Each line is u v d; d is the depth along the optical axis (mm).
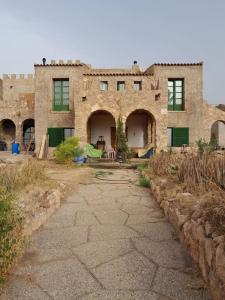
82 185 9617
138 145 24344
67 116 22734
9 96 38656
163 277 3393
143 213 6164
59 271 3557
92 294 3062
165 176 8680
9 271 3463
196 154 7926
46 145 21922
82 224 5422
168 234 4824
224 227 3244
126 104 19578
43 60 24250
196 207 4344
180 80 23297
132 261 3824
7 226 3426
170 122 22938
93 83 21797
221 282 2729
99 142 23734
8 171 6789
